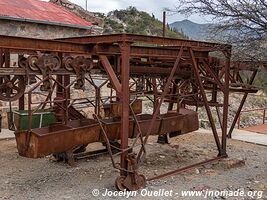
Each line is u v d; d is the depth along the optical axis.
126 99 6.59
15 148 9.73
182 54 8.26
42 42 6.23
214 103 9.73
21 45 5.96
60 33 15.26
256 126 15.67
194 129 9.89
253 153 10.30
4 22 13.38
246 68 10.05
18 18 13.51
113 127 7.96
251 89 10.92
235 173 8.26
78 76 7.15
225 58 8.82
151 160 9.01
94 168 8.18
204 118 18.02
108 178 7.50
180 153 9.80
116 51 7.20
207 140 11.69
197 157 9.47
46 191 6.67
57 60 6.66
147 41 6.79
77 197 6.39
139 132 7.21
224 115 9.23
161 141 10.91
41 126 8.00
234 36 7.65
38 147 6.62
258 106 25.00
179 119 9.31
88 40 7.01
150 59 8.99
